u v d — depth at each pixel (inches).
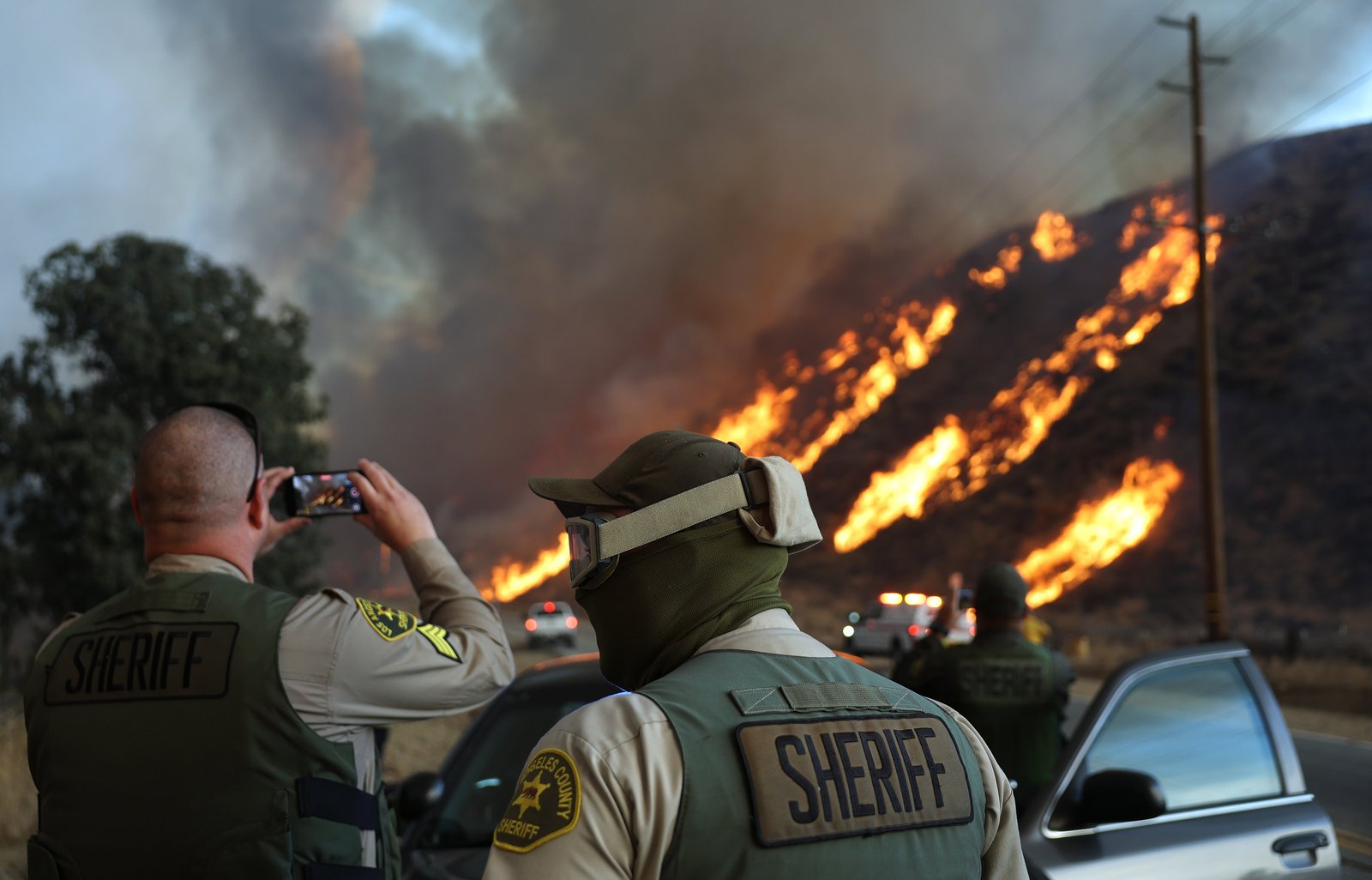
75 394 1046.4
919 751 58.2
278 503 94.5
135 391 1053.8
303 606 81.9
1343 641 1201.4
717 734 52.2
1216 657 163.2
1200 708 158.4
